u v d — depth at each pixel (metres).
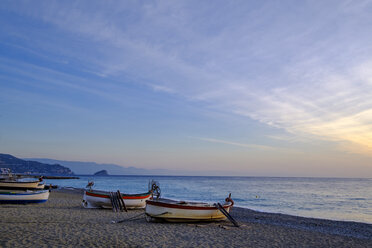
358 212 30.33
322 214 28.47
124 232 13.77
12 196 24.06
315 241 14.12
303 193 59.91
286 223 20.72
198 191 66.25
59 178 153.00
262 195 54.31
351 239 15.09
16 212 18.88
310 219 23.41
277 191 66.75
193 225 16.64
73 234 12.73
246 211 28.05
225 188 80.50
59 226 14.46
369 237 16.39
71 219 17.25
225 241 12.93
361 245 13.73
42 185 49.84
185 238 13.13
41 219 16.59
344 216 27.17
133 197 23.34
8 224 14.27
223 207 18.17
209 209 17.81
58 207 23.70
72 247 10.55
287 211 30.64
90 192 23.59
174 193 59.28
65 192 48.50
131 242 11.80
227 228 16.05
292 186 95.06
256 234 15.02
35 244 10.65
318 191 67.06
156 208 16.97
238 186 93.88
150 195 24.69
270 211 30.00
